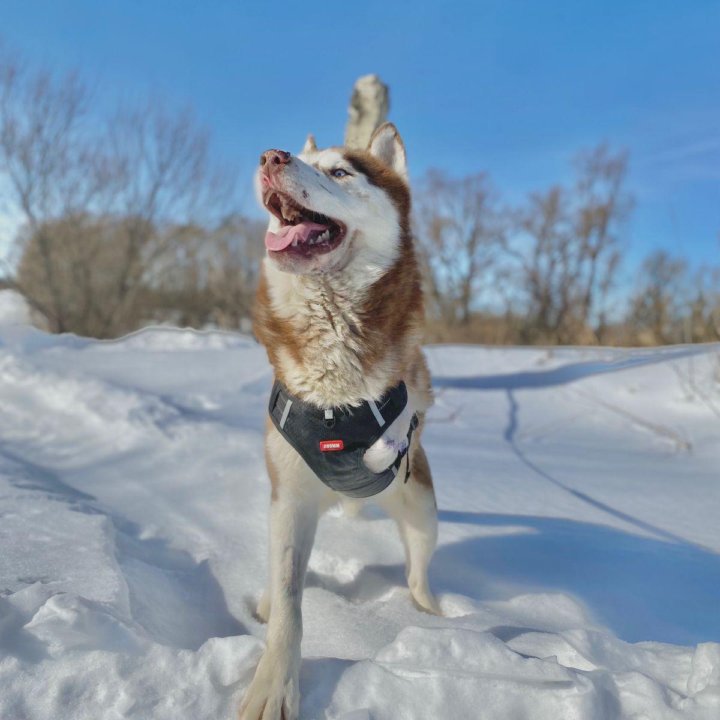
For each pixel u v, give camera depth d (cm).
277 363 95
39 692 66
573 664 76
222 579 106
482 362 390
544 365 371
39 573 91
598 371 333
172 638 87
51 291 689
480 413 280
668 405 277
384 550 119
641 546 123
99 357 319
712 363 304
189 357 329
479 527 130
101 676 68
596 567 114
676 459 208
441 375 355
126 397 208
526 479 169
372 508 137
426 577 101
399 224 102
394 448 93
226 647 73
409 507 102
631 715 67
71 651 70
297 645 76
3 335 354
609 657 77
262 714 67
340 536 123
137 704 66
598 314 548
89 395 208
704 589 107
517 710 67
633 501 154
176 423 189
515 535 126
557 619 95
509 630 88
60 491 136
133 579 97
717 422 251
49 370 229
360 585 109
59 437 183
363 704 68
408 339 99
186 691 69
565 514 140
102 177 698
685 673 74
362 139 307
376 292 94
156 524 124
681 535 132
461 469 174
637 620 97
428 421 258
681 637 93
